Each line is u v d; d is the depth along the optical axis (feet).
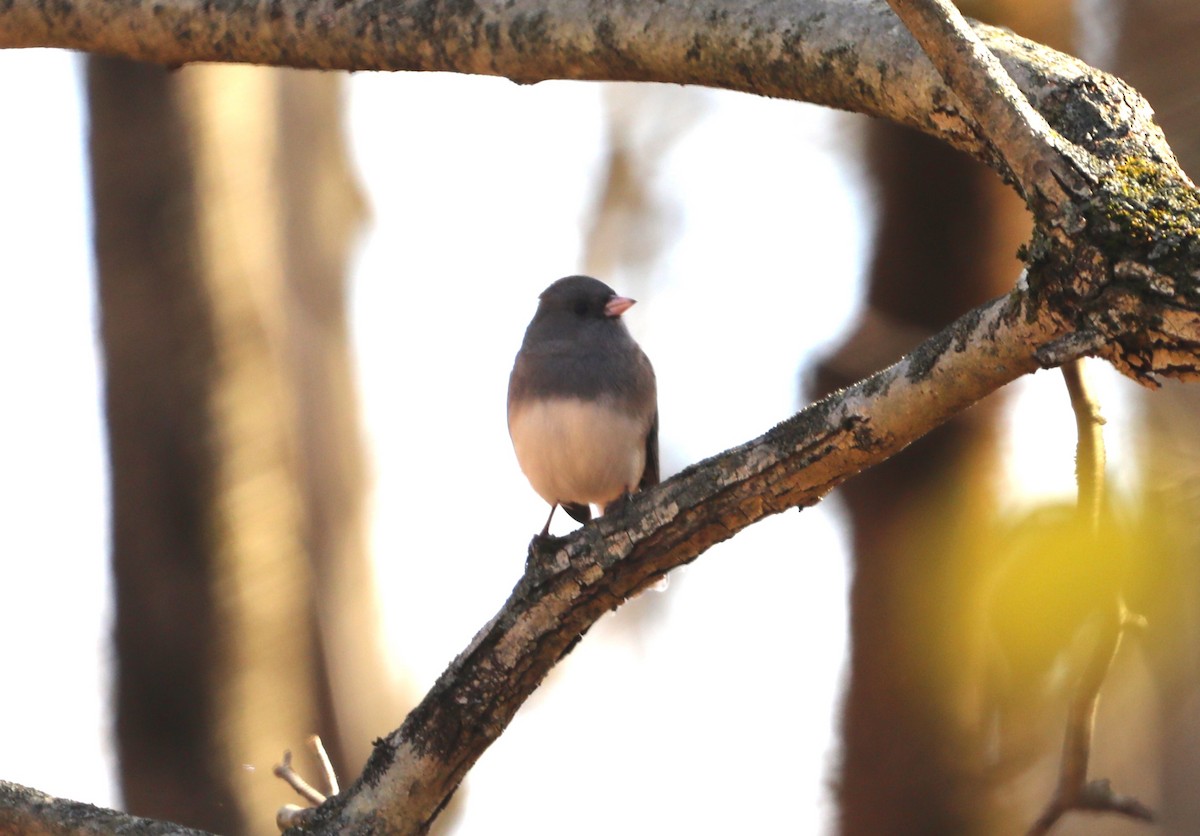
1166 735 38.75
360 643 58.80
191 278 40.81
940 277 31.99
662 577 21.84
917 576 30.76
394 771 22.39
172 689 39.91
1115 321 16.01
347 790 22.82
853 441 19.33
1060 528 20.49
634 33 21.66
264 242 43.37
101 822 21.40
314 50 23.62
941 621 30.53
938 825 30.37
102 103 40.91
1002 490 31.24
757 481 20.29
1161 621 20.92
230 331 41.39
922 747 30.53
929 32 16.63
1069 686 22.21
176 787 39.65
